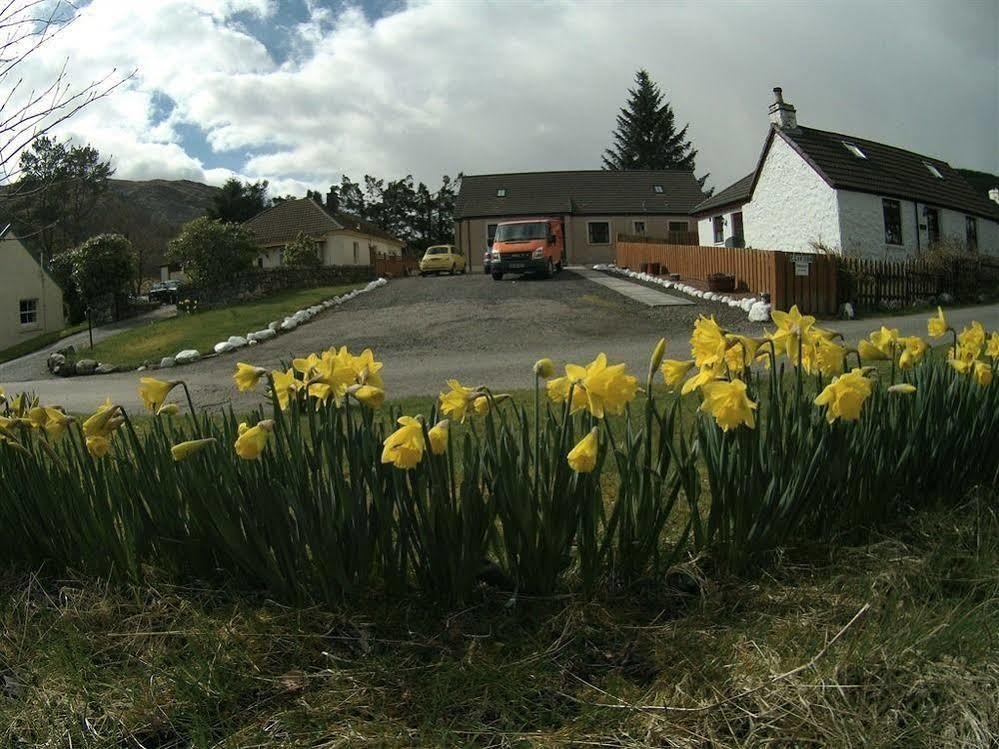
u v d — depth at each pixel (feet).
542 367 8.63
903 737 6.20
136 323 85.66
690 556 9.62
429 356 43.80
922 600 8.41
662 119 215.51
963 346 11.93
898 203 81.82
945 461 11.30
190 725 6.83
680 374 9.21
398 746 6.36
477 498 8.43
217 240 84.28
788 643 7.52
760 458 9.32
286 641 8.03
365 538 8.52
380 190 244.83
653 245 86.22
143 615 8.70
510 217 141.18
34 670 7.84
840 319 54.19
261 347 51.31
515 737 6.38
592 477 8.46
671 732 6.35
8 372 54.49
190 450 8.22
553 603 8.62
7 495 10.16
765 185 87.92
